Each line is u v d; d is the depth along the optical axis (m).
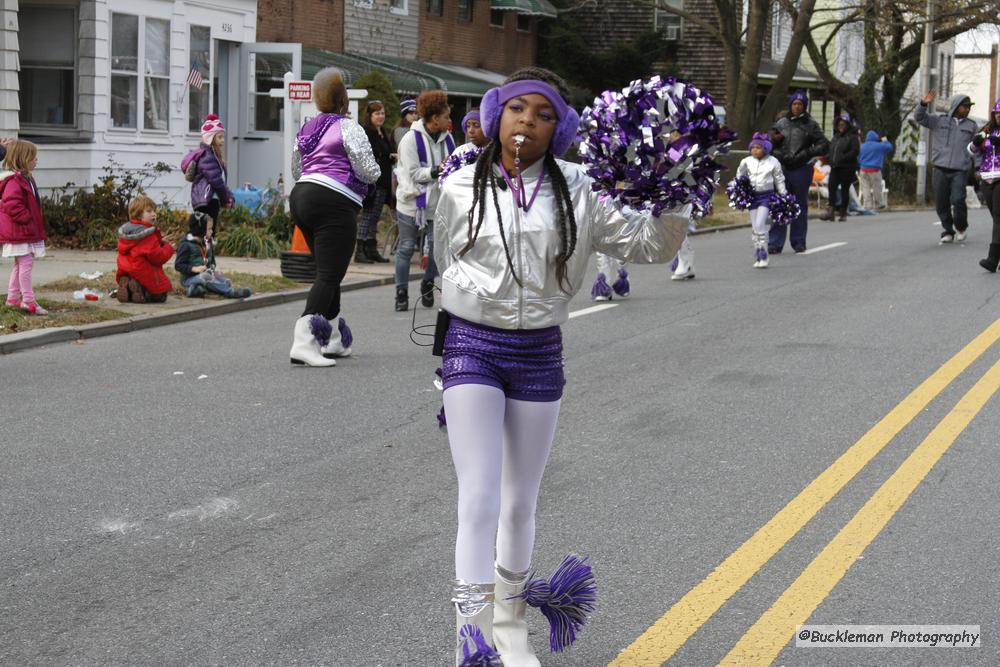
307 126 9.23
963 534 5.38
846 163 24.69
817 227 23.22
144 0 19.80
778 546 5.25
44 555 5.26
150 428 7.45
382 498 6.03
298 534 5.50
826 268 15.59
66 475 6.45
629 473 6.38
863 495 5.95
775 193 15.56
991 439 6.98
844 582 4.83
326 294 9.34
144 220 12.15
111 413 7.85
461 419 3.74
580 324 11.21
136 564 5.14
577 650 4.25
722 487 6.12
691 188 3.65
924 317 11.37
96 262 15.06
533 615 4.62
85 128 18.94
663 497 5.96
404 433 7.30
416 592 4.79
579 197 3.77
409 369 9.22
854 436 7.07
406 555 5.21
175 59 20.64
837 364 9.19
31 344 10.25
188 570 5.06
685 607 4.60
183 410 7.92
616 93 3.67
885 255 17.08
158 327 11.41
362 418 7.68
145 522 5.69
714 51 38.06
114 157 19.45
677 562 5.08
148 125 20.19
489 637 3.71
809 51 36.72
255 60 22.78
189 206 21.03
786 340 10.27
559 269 3.76
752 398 8.09
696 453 6.75
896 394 8.15
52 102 19.20
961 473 6.31
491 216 3.72
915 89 52.91
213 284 12.60
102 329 10.91
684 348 9.95
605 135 3.63
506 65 35.72
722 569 4.98
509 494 3.93
